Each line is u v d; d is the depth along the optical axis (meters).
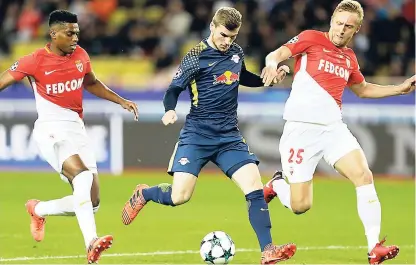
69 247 33.41
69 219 40.91
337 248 34.06
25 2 73.62
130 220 31.55
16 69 29.39
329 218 42.66
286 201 30.83
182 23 71.00
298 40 28.72
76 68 29.86
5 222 40.06
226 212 43.97
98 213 43.38
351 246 34.62
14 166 59.88
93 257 26.95
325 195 50.97
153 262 30.06
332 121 28.84
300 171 29.08
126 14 74.44
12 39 72.25
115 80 65.56
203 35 70.38
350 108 57.47
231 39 28.31
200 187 53.81
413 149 56.88
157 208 45.44
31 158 59.66
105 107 58.91
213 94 28.89
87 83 31.47
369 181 28.45
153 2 74.62
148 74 68.00
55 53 29.59
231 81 28.95
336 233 38.12
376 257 27.98
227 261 28.02
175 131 58.44
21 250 32.66
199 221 41.09
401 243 35.72
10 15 72.88
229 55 28.95
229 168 28.91
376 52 66.81
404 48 67.38
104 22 71.62
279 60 28.30
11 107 59.44
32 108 59.19
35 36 72.31
